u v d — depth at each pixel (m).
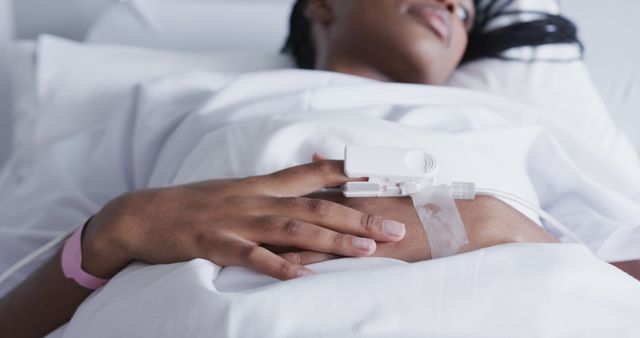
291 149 0.71
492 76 0.98
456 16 0.96
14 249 0.85
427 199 0.65
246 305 0.57
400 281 0.58
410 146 0.70
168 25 1.22
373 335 0.56
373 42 0.94
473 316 0.57
